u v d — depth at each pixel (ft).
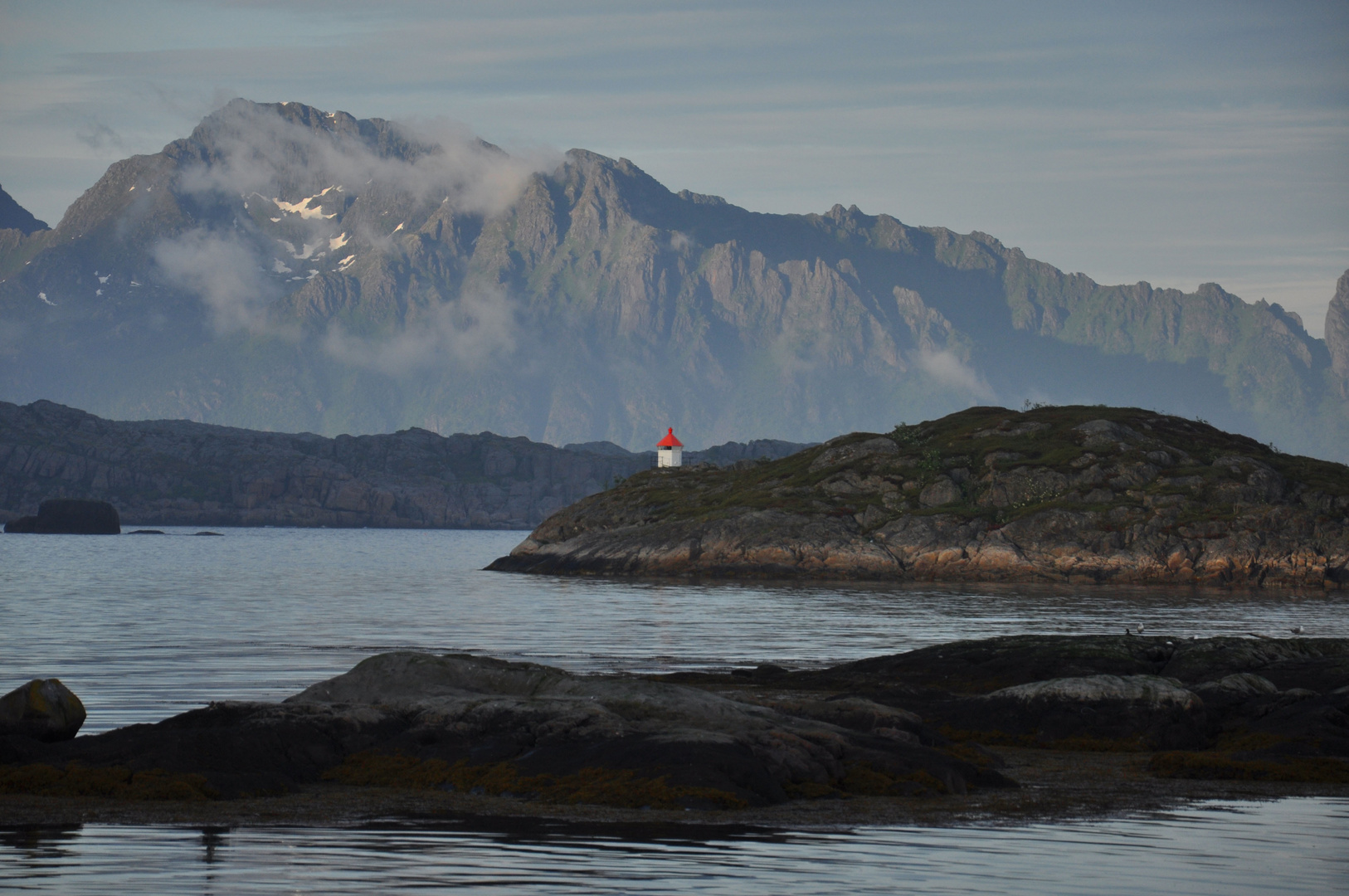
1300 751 158.81
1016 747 171.73
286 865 102.32
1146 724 173.06
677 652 301.02
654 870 102.06
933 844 113.09
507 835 112.88
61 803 122.52
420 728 146.41
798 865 104.47
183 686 222.69
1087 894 98.27
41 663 256.32
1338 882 102.68
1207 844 115.24
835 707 167.02
